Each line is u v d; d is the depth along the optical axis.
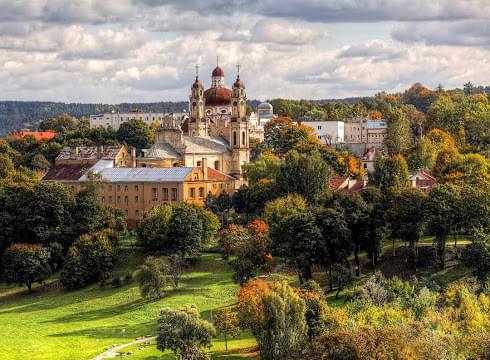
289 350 152.50
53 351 183.38
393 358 128.62
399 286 183.25
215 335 169.88
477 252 199.25
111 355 176.00
